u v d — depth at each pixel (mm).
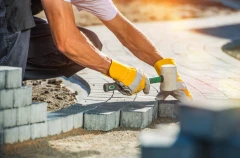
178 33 18734
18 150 6551
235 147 3977
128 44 8719
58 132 7355
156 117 8633
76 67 9055
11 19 7758
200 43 16719
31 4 8359
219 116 3979
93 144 7062
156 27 20078
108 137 7469
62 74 9164
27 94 6754
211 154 4023
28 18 7840
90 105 8391
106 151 6754
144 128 8000
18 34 7840
